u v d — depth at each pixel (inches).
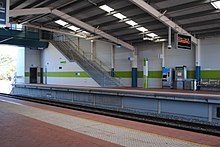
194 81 677.3
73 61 909.2
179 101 375.6
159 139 178.2
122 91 473.4
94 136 184.9
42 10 601.9
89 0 557.6
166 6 540.7
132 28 706.8
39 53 1181.1
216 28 626.2
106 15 635.5
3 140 170.1
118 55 944.9
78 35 840.3
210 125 320.8
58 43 1076.5
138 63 884.0
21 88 880.3
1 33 932.6
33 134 187.6
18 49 1197.7
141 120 386.0
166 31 700.7
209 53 677.9
